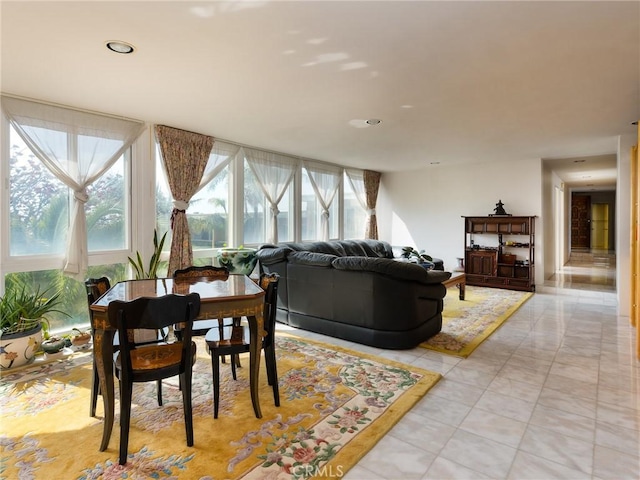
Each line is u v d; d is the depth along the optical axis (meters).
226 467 1.77
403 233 8.21
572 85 3.07
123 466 1.78
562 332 3.98
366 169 7.87
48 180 3.61
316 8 1.96
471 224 7.02
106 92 3.24
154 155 4.41
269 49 2.44
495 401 2.45
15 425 2.15
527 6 1.94
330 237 7.27
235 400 2.45
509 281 6.46
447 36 2.26
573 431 2.09
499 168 6.94
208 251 5.05
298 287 4.07
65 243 3.73
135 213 4.26
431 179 7.78
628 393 2.55
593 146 5.48
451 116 3.94
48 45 2.37
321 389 2.60
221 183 5.24
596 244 14.94
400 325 3.36
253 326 2.24
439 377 2.79
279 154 6.01
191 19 2.06
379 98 3.40
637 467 1.78
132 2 1.90
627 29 2.17
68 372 2.92
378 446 1.96
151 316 1.83
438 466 1.79
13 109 3.30
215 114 3.90
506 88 3.14
